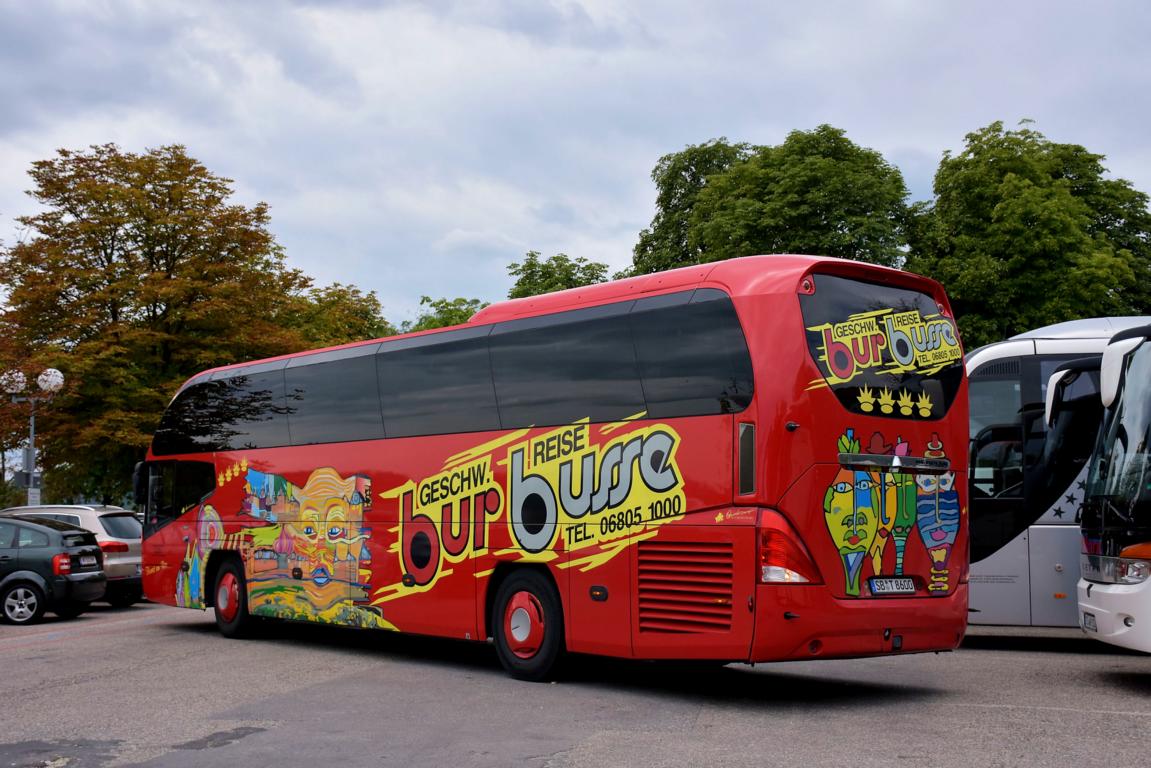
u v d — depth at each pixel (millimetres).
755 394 9422
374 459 13719
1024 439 13742
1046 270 37156
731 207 38938
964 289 36812
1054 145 44688
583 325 11109
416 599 12812
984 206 38719
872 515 9664
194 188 37531
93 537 20781
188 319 35625
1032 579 13477
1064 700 9539
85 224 35250
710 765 7172
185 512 17422
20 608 19750
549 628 11086
